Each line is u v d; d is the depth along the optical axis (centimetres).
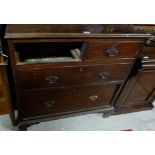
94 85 123
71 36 88
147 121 167
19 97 109
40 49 121
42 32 84
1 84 105
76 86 118
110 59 109
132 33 100
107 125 155
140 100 165
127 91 147
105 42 98
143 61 125
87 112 145
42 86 108
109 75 120
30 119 129
